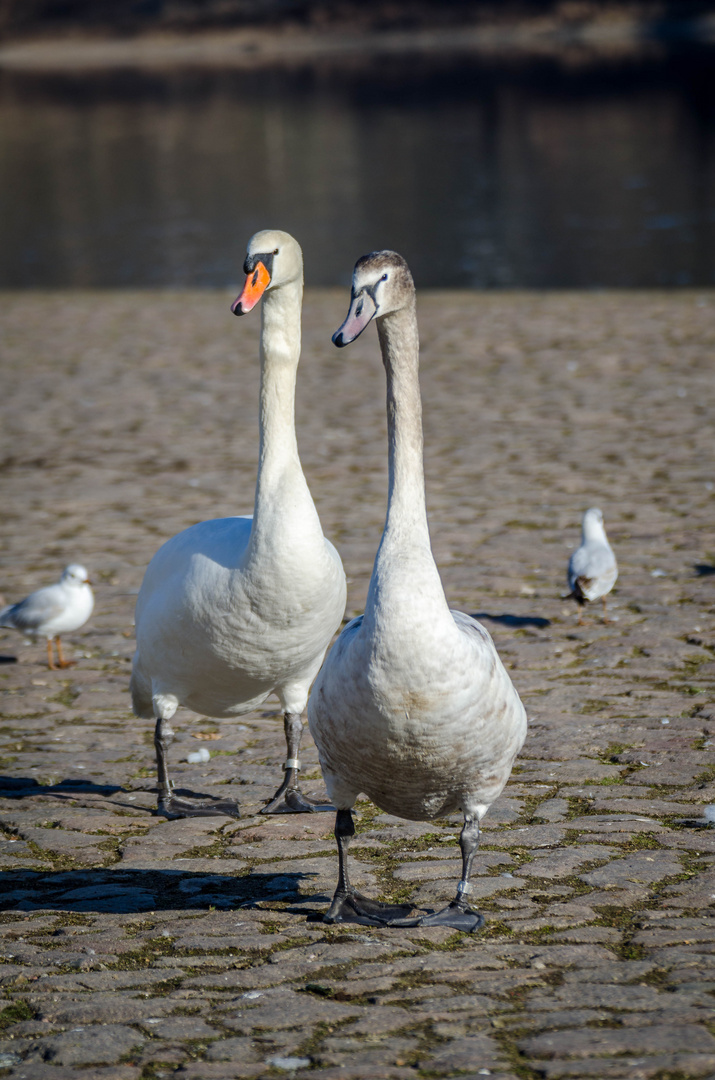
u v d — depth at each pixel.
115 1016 5.80
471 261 40.44
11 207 58.81
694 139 68.81
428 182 59.69
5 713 11.07
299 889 7.45
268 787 9.38
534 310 30.53
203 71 142.50
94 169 70.56
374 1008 5.72
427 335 28.39
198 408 23.02
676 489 16.84
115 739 10.47
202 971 6.29
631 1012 5.51
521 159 65.62
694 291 32.16
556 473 17.94
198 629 8.41
